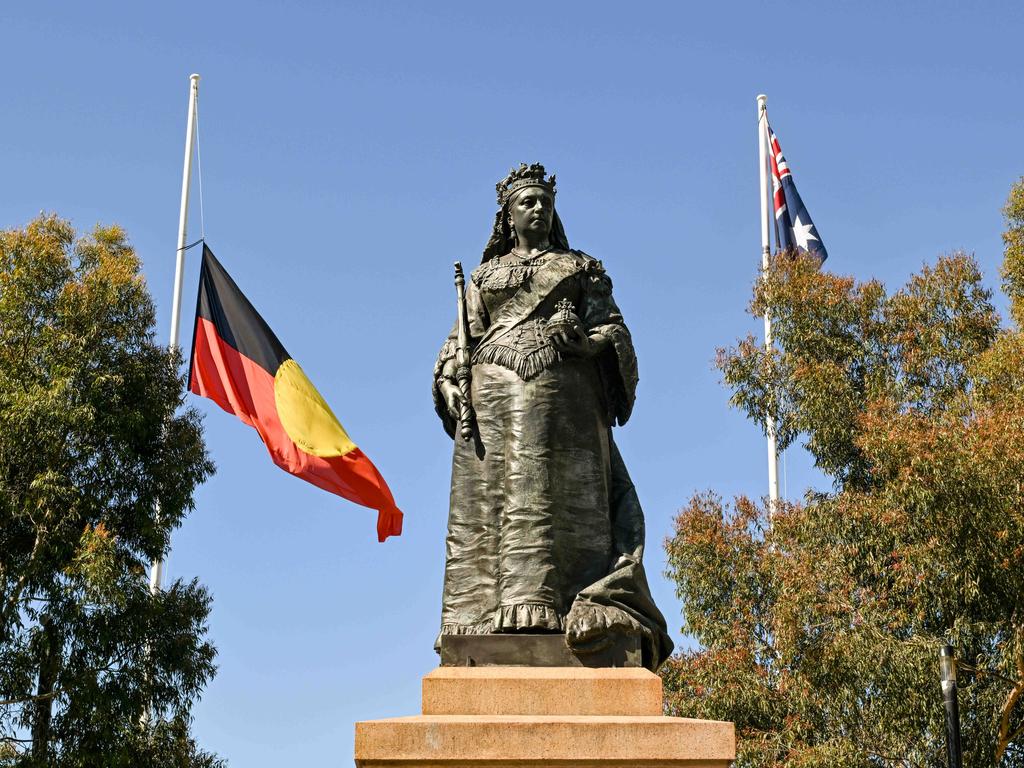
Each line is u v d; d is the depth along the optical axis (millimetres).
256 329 24766
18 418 26531
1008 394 26125
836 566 24812
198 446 29250
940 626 25000
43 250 28484
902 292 29906
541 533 10633
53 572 26547
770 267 30062
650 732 9078
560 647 10180
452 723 9055
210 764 27984
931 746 23625
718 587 27359
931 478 23469
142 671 26906
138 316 29047
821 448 28359
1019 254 31328
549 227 11914
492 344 11320
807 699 23938
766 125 34094
